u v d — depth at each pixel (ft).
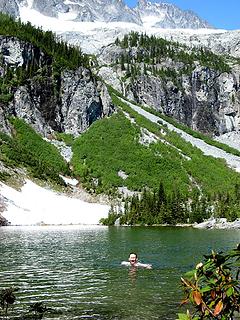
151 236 252.42
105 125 648.79
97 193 485.97
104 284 107.34
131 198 451.94
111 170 552.41
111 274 121.39
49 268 131.13
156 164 577.43
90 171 547.90
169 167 578.25
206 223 358.43
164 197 410.72
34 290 99.91
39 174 475.72
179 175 567.59
